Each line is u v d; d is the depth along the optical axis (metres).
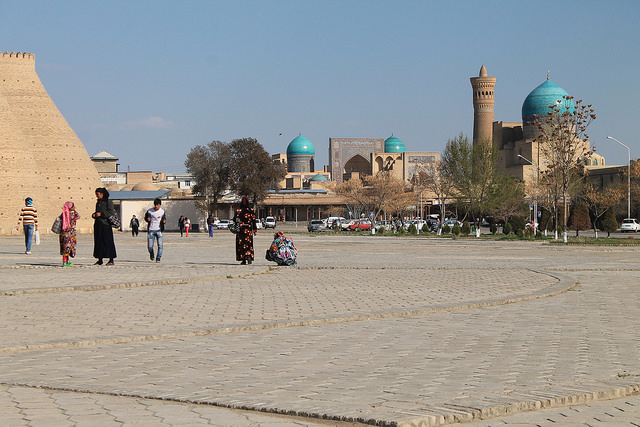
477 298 13.39
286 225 99.69
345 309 11.78
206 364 7.48
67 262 20.67
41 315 11.09
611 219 52.50
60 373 7.07
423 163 125.00
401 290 14.91
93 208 71.06
